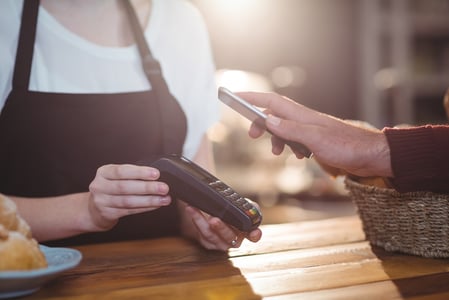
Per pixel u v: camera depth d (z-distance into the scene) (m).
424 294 0.66
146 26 1.22
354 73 3.50
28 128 1.08
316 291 0.67
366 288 0.68
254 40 3.41
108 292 0.67
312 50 3.46
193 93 1.26
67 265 0.64
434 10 3.51
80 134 1.11
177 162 0.81
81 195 0.91
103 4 1.17
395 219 0.84
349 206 2.32
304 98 3.50
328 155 0.77
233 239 0.85
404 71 3.46
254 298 0.65
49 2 1.14
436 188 0.78
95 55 1.15
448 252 0.81
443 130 0.78
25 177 1.11
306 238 0.96
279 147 0.85
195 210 0.86
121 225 1.21
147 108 1.14
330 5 3.45
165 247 0.92
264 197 2.49
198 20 1.29
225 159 2.77
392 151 0.77
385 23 3.42
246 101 0.78
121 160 1.14
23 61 1.06
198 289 0.68
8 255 0.61
